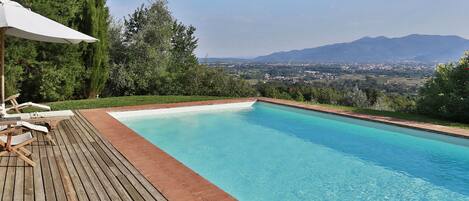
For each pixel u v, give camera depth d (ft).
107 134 21.48
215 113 39.42
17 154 14.14
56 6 41.91
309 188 16.90
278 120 35.70
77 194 11.55
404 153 23.76
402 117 31.48
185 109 38.50
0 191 11.39
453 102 30.86
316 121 35.37
